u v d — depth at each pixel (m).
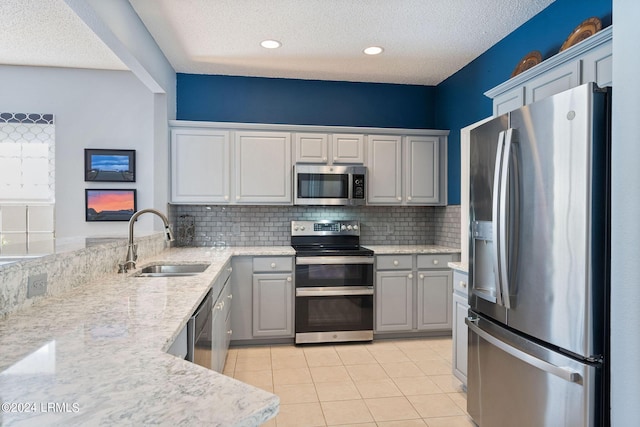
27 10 2.63
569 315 1.49
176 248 3.70
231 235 3.93
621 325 1.33
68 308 1.40
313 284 3.48
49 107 3.70
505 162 1.74
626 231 1.32
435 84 4.20
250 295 3.44
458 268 2.54
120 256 2.34
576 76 1.87
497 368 1.91
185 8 2.57
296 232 3.96
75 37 3.06
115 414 0.65
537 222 1.62
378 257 3.59
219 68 3.72
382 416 2.27
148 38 2.91
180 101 3.85
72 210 3.73
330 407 2.38
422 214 4.24
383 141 3.84
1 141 3.65
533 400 1.67
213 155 3.61
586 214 1.42
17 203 3.69
